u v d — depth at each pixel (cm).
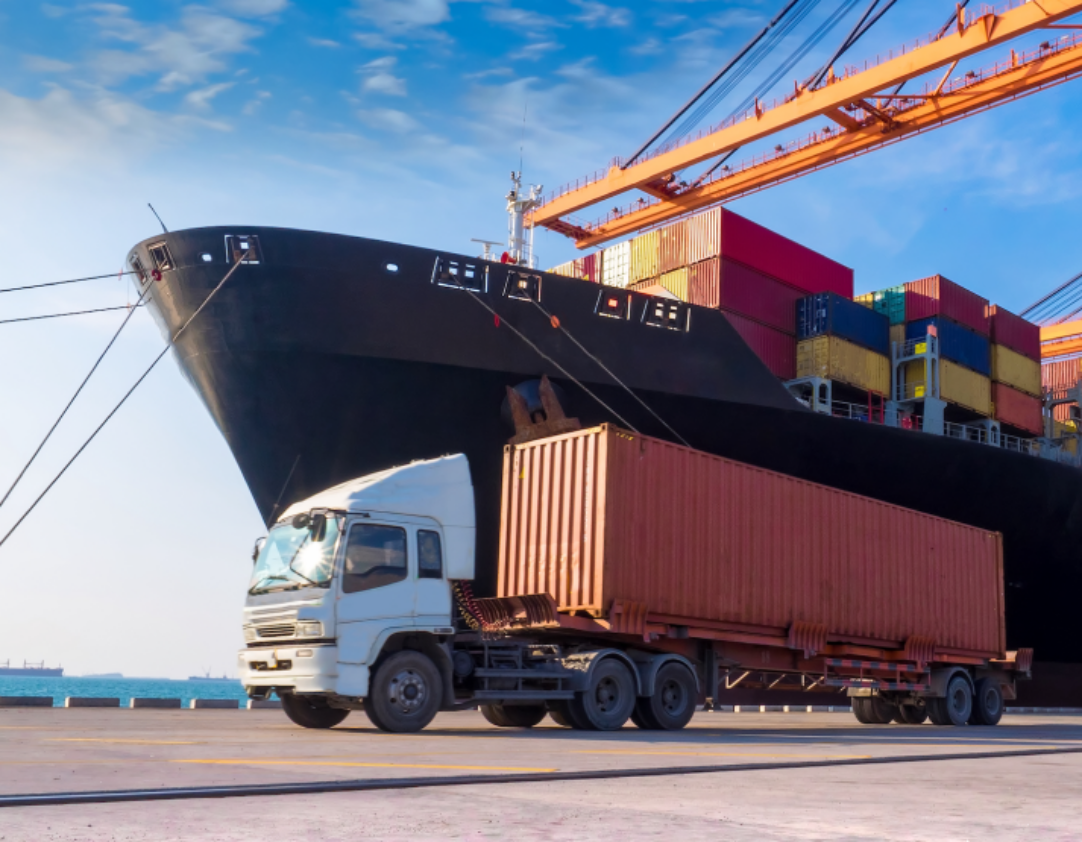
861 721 2002
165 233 1980
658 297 2233
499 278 2059
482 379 2048
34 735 997
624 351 2178
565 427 1981
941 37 2780
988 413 3002
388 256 1972
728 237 2550
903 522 1873
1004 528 2962
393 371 1988
